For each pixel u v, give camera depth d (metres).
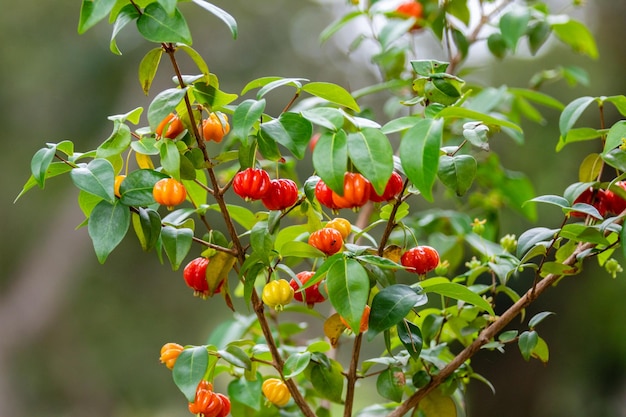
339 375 1.56
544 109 3.79
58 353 5.21
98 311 5.27
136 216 1.53
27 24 5.37
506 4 2.00
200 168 1.51
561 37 2.09
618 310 4.01
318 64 5.43
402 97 2.09
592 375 4.11
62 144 1.49
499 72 4.31
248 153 1.50
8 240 5.33
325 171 1.43
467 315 1.62
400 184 1.49
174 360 1.52
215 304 5.32
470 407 4.14
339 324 1.55
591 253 1.54
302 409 1.54
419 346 1.52
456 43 1.99
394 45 2.03
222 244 1.55
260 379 1.61
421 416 1.62
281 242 1.60
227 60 5.42
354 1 2.01
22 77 5.32
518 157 3.63
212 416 1.52
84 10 1.45
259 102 1.47
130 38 5.32
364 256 1.46
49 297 5.22
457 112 1.43
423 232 2.06
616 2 4.02
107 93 5.41
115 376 5.18
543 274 1.56
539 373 4.07
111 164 1.48
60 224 5.32
